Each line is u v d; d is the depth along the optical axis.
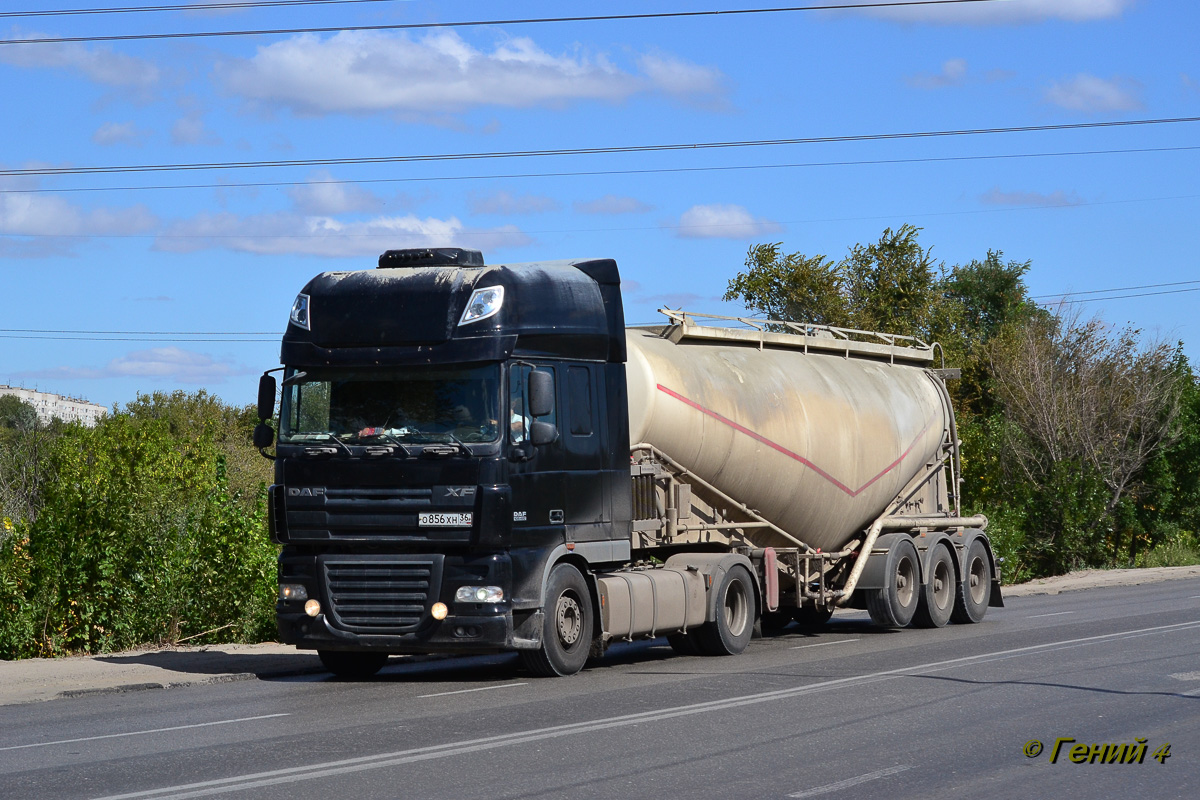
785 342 18.39
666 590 14.34
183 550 16.89
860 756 8.35
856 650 15.45
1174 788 7.45
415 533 12.42
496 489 12.25
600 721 9.84
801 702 10.75
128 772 7.97
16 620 15.52
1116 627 17.42
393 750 8.64
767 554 16.58
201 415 60.50
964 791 7.34
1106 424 37.62
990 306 60.84
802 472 17.33
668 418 15.23
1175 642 15.20
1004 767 8.01
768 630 19.48
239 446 42.00
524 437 12.63
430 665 14.71
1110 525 36.44
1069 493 35.00
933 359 22.41
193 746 8.91
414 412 12.56
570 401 13.36
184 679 13.05
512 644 12.35
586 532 13.47
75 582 15.89
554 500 13.01
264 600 16.98
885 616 18.39
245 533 17.19
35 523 16.20
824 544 18.44
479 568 12.32
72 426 28.77
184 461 28.53
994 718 9.80
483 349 12.48
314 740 9.09
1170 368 38.88
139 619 16.33
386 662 15.16
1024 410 37.53
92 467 27.55
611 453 13.94
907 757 8.32
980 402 42.28
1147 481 38.84
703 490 16.14
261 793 7.30
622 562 14.41
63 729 9.82
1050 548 35.06
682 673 13.16
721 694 11.34
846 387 18.91
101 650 15.99
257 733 9.47
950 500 22.16
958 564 19.91
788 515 17.52
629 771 7.89
